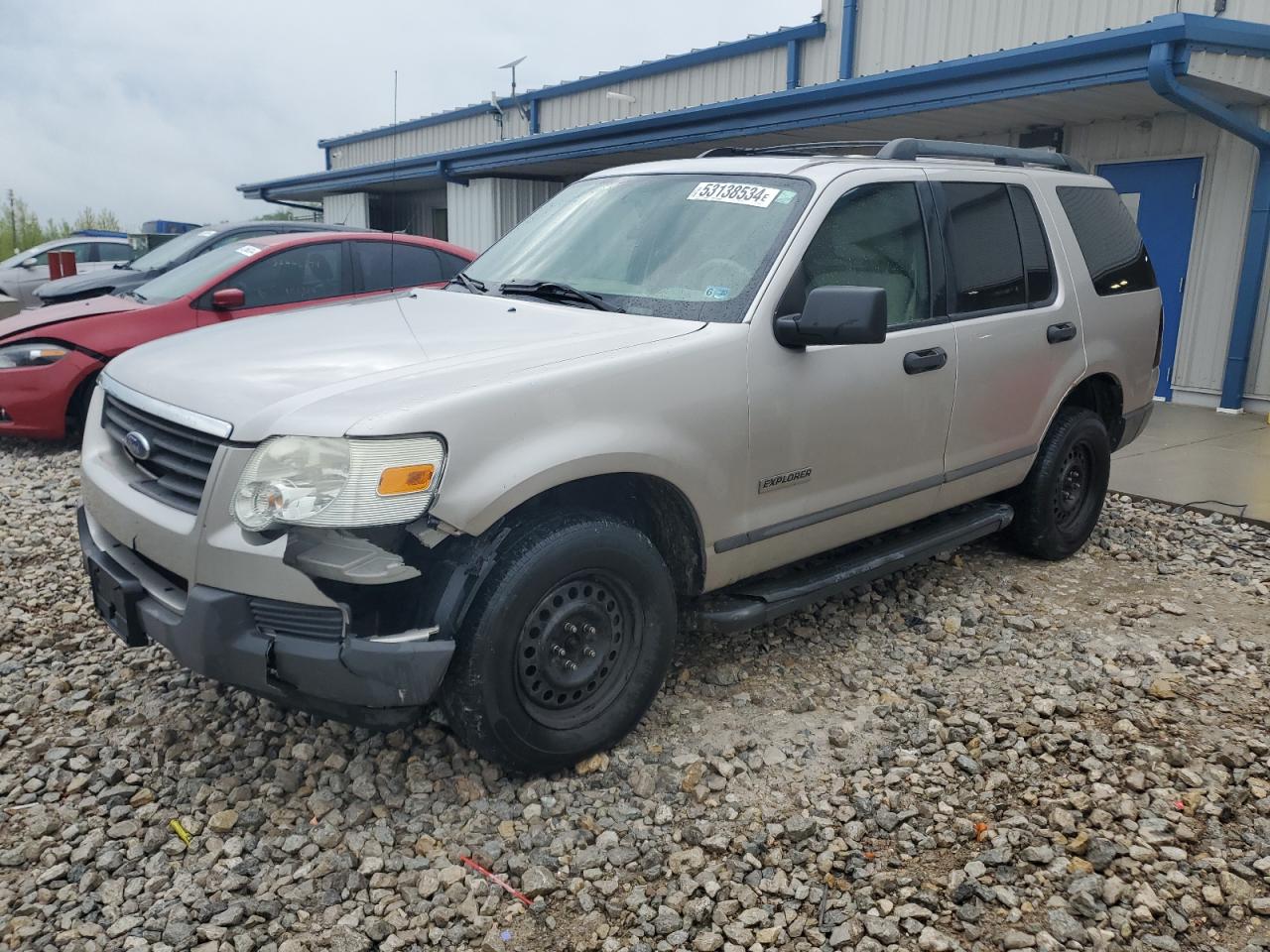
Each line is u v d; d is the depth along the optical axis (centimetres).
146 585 309
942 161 465
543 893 271
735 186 395
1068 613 461
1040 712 365
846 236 383
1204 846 291
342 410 275
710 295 358
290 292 820
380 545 271
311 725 352
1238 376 893
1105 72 764
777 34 1238
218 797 310
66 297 882
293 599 276
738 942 255
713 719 361
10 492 662
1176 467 708
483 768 324
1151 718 362
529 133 1728
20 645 423
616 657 329
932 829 299
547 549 296
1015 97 830
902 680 392
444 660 279
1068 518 526
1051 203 493
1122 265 534
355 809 303
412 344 329
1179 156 922
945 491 436
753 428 344
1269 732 353
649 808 308
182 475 308
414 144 2095
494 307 374
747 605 363
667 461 320
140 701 371
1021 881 278
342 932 256
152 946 251
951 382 418
